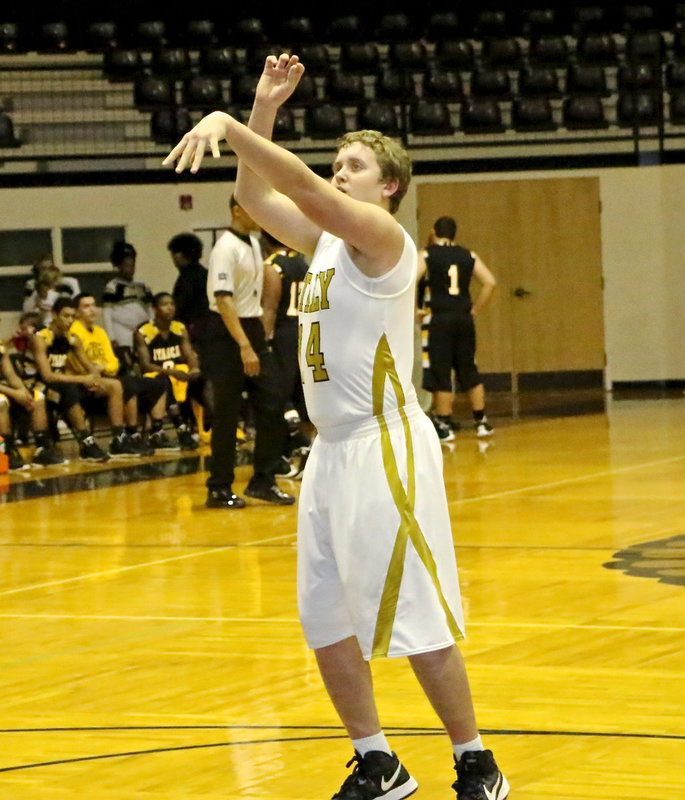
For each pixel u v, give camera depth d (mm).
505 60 36125
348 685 6426
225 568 13164
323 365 6258
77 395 23797
